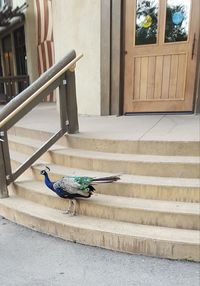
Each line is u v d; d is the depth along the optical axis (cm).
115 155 381
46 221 326
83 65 598
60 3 622
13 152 484
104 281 257
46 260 288
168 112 553
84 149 412
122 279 259
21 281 261
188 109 538
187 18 501
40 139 483
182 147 362
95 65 581
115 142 388
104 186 343
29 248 307
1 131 362
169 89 541
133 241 288
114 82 571
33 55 1108
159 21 520
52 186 321
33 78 1123
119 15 536
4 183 381
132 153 383
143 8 525
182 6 500
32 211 346
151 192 327
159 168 346
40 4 1037
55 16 653
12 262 286
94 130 447
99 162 371
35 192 364
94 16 560
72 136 417
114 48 554
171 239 279
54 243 315
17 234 334
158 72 541
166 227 302
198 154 361
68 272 270
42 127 509
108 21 545
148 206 312
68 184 310
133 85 565
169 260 282
